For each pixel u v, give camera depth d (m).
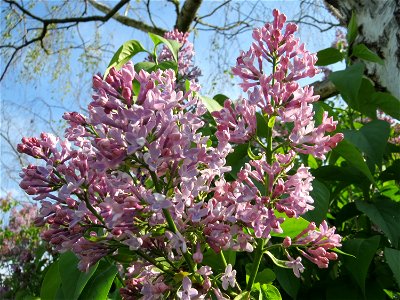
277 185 0.33
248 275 0.40
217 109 0.53
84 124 0.34
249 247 0.34
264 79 0.36
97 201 0.33
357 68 0.61
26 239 1.19
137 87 0.47
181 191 0.32
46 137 0.35
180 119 0.32
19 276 0.99
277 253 0.50
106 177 0.32
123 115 0.29
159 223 0.31
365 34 0.70
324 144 0.35
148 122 0.29
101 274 0.43
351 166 0.57
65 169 0.33
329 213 0.65
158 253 0.34
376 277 0.53
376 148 0.56
